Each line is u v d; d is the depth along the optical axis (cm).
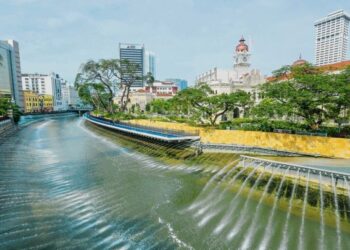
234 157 2702
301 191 1700
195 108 4000
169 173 2483
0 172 2322
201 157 2839
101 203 1759
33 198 1812
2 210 1603
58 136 5141
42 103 13600
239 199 1772
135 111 9456
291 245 1222
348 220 1384
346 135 2600
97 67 6000
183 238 1309
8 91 10050
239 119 4047
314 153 2491
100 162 2953
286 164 1833
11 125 5734
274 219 1475
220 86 5991
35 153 3344
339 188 1530
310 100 2445
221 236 1323
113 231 1384
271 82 3120
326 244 1223
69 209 1656
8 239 1288
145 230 1394
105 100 7944
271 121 3147
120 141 4309
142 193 1947
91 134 5472
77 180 2259
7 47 10169
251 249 1205
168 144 3406
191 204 1727
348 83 2378
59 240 1288
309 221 1431
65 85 19562
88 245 1250
